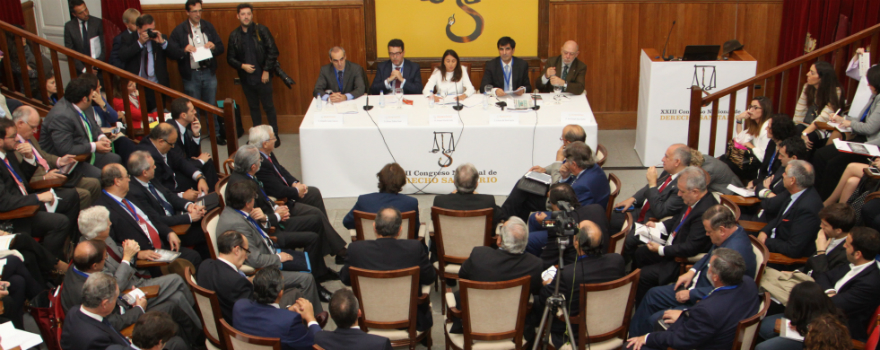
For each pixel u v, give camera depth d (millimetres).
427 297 3592
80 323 2941
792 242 3822
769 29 7156
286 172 5117
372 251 3479
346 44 7383
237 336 2789
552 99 6262
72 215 4254
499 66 6648
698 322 3037
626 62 7375
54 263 3766
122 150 5156
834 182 4863
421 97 6441
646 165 6504
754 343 3018
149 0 7129
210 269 3391
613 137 7383
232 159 4902
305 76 7520
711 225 3535
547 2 7141
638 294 4160
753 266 3496
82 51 6758
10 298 3244
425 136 5648
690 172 3883
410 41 7367
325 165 5754
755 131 5328
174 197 4531
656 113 6320
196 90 7055
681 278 3621
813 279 3570
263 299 3049
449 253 4035
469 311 3160
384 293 3309
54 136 4641
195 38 6840
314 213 4793
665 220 4223
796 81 6973
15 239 3512
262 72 7051
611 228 4520
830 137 5133
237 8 6879
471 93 6520
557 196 3848
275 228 4379
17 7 6957
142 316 2828
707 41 7246
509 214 4543
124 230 3891
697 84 6191
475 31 7312
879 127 4688
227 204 3945
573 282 3186
